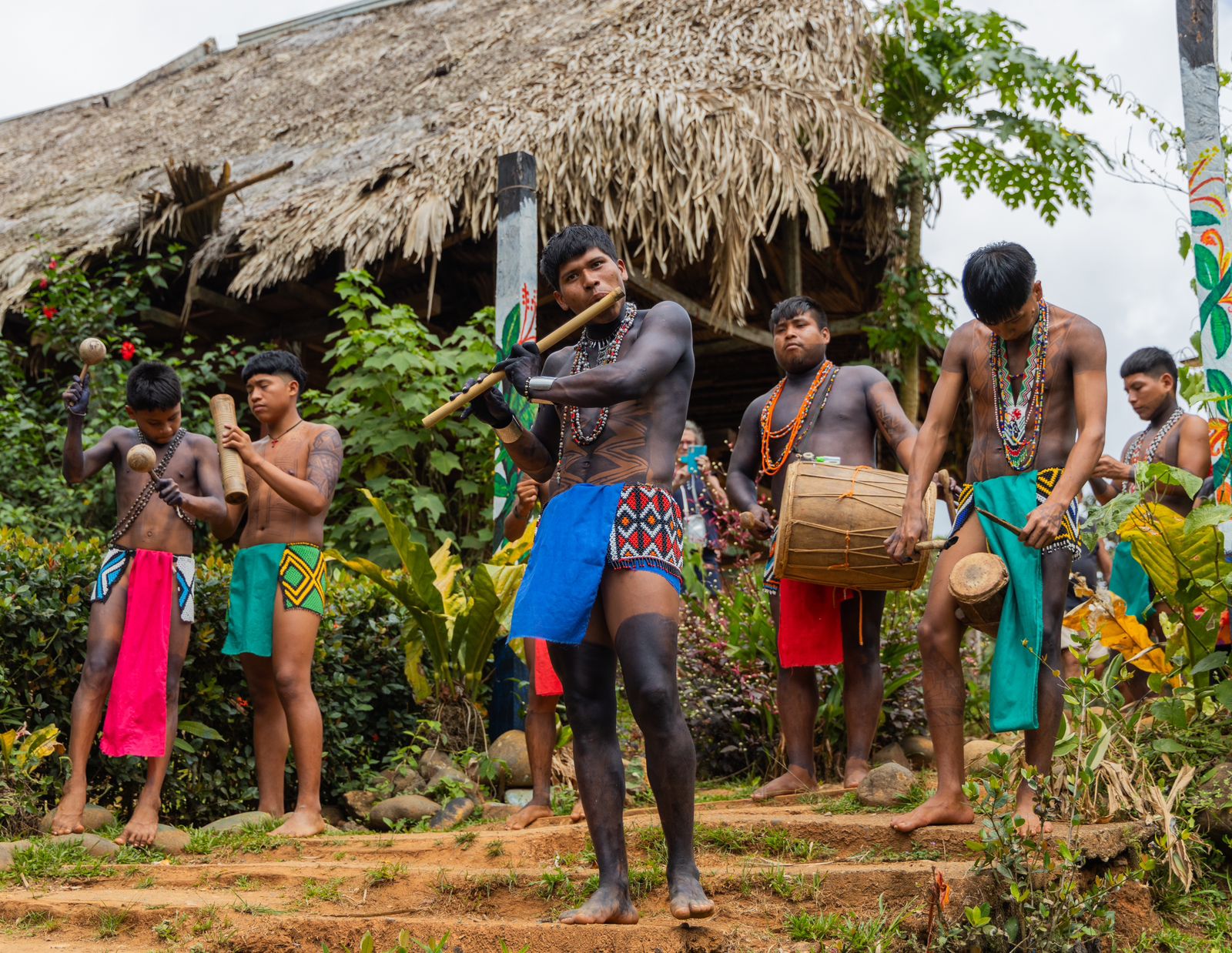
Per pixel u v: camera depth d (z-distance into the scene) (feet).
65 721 15.67
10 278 30.42
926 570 14.40
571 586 9.34
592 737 9.68
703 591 20.36
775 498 16.16
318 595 15.53
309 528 15.70
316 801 14.90
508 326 20.13
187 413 27.91
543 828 13.07
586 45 31.30
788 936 9.35
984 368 11.99
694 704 18.86
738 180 25.64
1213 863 12.17
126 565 14.26
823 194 31.65
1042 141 33.96
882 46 33.12
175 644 14.37
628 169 25.70
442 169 26.94
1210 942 10.57
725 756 18.81
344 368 25.71
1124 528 12.94
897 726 18.65
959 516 12.00
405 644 18.72
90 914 10.19
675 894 9.07
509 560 18.62
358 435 24.14
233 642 15.57
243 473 14.26
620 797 9.62
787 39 29.27
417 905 10.77
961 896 9.39
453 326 33.68
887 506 14.29
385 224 26.55
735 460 16.51
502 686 18.69
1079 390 11.44
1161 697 12.85
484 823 15.26
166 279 32.48
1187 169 15.88
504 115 27.99
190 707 16.76
